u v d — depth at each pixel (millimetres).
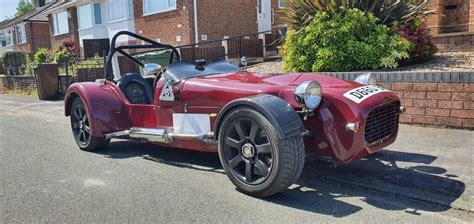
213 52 13500
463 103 5758
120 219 3414
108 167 4973
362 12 7484
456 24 10602
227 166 3961
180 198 3844
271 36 14664
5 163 5297
